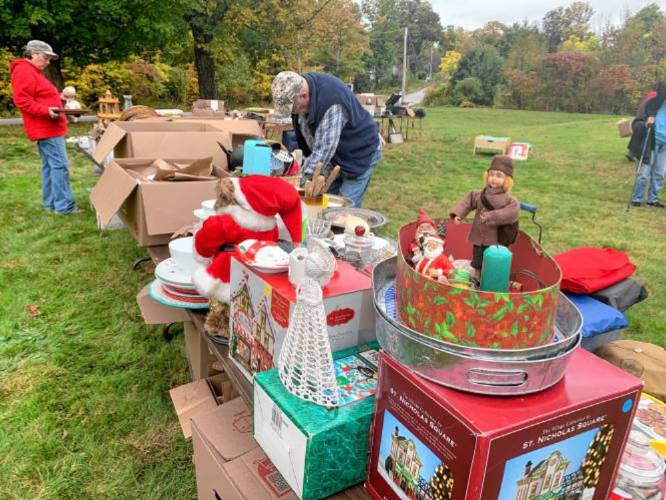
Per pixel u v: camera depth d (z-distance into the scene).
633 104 30.78
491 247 1.03
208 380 2.26
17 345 2.95
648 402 1.46
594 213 6.61
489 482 0.86
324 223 2.15
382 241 2.06
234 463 1.40
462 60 37.34
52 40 11.77
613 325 1.96
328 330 1.29
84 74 17.00
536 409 0.89
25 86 4.81
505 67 36.06
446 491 0.92
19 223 5.04
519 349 0.92
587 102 31.72
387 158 10.43
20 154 8.41
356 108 3.10
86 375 2.69
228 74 22.41
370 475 1.14
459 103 36.38
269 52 19.36
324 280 1.27
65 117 5.22
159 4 12.35
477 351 0.91
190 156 3.55
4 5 10.59
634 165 10.06
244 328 1.50
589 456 0.99
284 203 1.64
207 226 1.64
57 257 4.25
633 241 5.46
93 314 3.34
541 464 0.92
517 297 0.90
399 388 1.01
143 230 2.55
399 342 1.00
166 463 2.12
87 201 5.83
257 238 1.65
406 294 1.03
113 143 3.45
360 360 1.31
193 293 2.01
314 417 1.09
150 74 19.67
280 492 1.29
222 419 1.60
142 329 3.16
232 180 1.64
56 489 1.98
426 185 8.05
